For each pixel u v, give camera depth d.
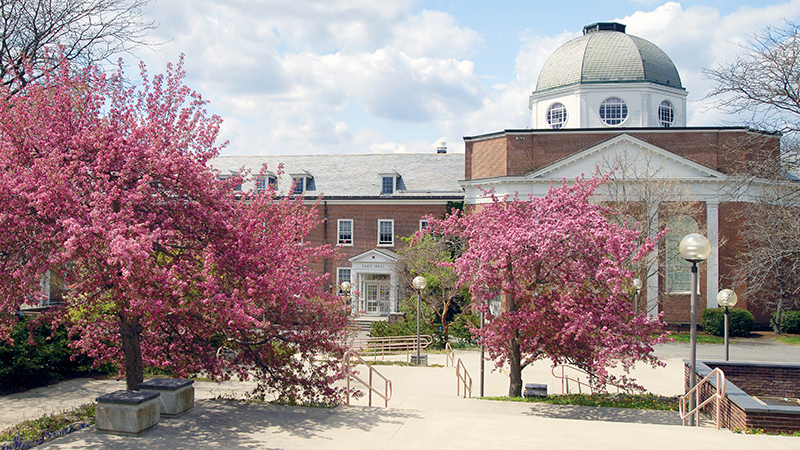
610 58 39.69
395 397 14.43
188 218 9.65
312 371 11.29
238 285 9.39
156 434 8.16
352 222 41.06
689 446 8.00
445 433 8.48
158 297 8.65
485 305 14.16
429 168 43.53
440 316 28.88
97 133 9.09
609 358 13.04
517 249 13.09
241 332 10.42
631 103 39.00
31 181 8.10
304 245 12.09
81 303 10.64
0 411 11.38
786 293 31.97
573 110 39.88
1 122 8.97
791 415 9.23
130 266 7.44
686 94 40.31
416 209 40.44
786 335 30.92
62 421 9.71
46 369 14.26
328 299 11.40
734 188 27.97
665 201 30.77
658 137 33.25
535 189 34.09
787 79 23.78
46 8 20.34
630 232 13.47
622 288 13.12
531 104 42.81
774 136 26.58
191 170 9.40
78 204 8.23
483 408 12.83
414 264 31.53
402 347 26.91
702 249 10.59
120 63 13.73
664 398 14.54
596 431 8.80
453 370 20.66
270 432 8.36
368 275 40.38
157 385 9.12
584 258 13.10
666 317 32.94
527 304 13.58
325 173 43.97
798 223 24.97
